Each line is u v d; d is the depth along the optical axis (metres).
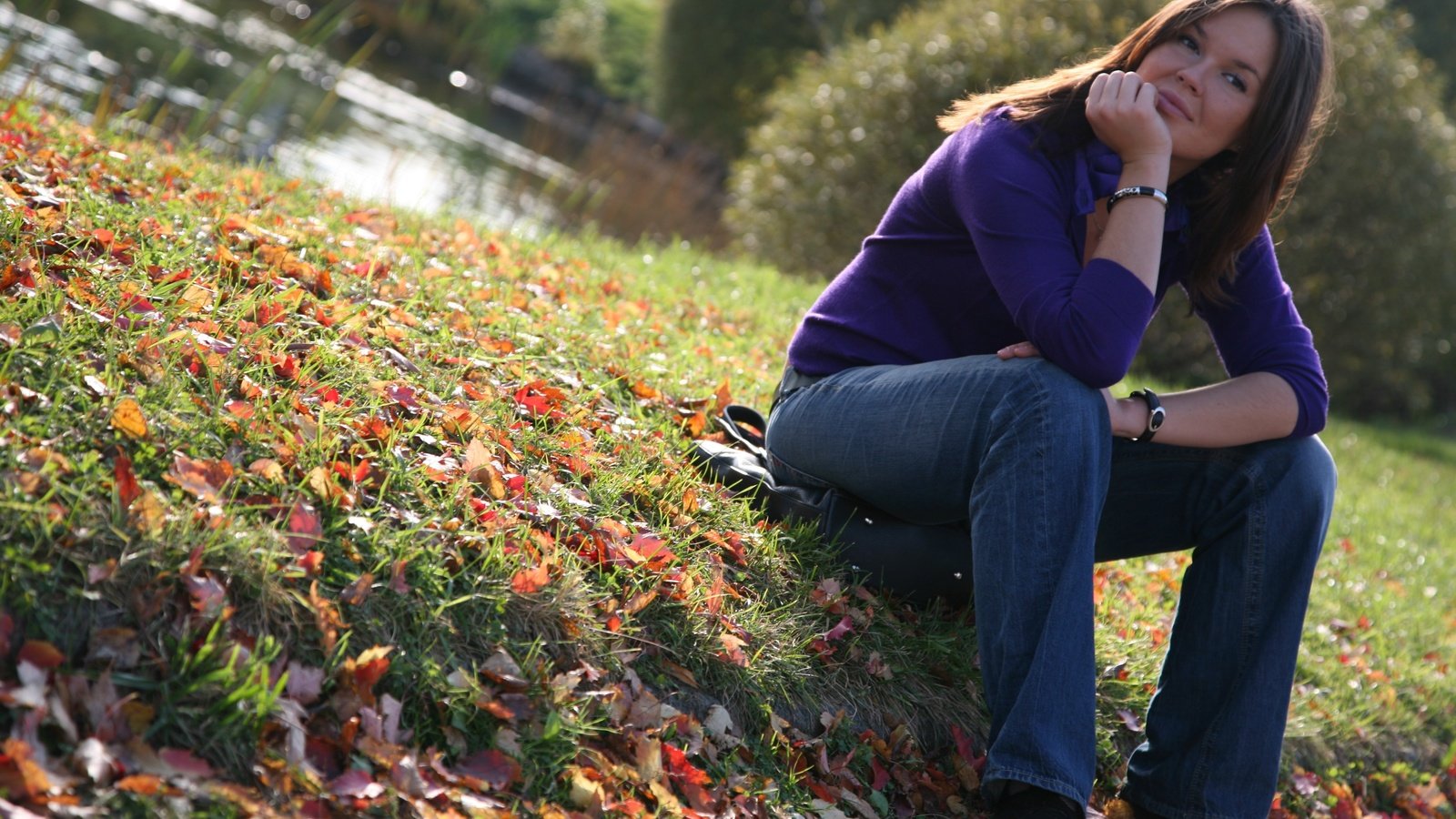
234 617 1.63
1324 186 9.46
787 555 2.41
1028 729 1.85
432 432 2.23
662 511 2.35
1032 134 2.15
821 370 2.37
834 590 2.37
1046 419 1.94
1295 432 2.21
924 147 8.89
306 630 1.67
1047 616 1.90
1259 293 2.38
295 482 1.88
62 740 1.39
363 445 2.03
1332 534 4.98
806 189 9.38
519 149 12.35
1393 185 9.64
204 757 1.47
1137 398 2.19
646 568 2.13
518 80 19.38
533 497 2.18
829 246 9.25
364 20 16.89
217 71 10.17
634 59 22.14
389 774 1.57
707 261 6.47
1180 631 2.23
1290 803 2.78
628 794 1.76
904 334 2.30
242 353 2.15
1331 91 2.29
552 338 3.12
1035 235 2.06
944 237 2.23
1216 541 2.22
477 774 1.66
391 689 1.70
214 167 4.01
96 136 3.71
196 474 1.74
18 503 1.55
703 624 2.11
